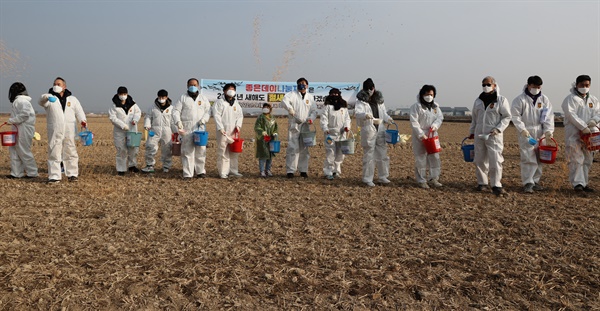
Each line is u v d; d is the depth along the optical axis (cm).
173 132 1015
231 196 736
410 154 1511
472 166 1183
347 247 474
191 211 624
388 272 405
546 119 780
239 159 1333
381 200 716
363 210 645
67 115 845
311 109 935
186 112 932
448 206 672
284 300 345
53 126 827
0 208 629
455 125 3778
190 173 916
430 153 813
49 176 841
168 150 1037
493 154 762
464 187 841
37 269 394
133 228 534
